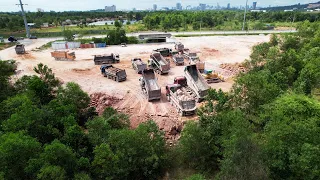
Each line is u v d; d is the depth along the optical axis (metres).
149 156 21.33
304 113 18.95
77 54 60.00
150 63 46.62
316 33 52.88
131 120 30.03
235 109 22.94
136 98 34.38
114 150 21.20
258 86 24.25
